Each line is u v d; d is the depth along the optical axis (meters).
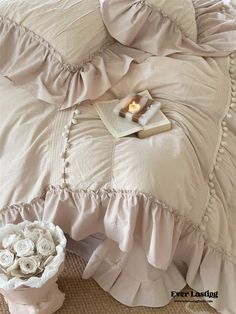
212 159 1.30
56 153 1.25
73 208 1.24
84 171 1.21
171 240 1.20
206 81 1.32
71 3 1.36
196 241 1.27
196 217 1.25
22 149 1.28
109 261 1.32
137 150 1.20
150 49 1.37
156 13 1.32
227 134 1.35
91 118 1.30
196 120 1.31
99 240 1.36
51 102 1.29
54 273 1.11
